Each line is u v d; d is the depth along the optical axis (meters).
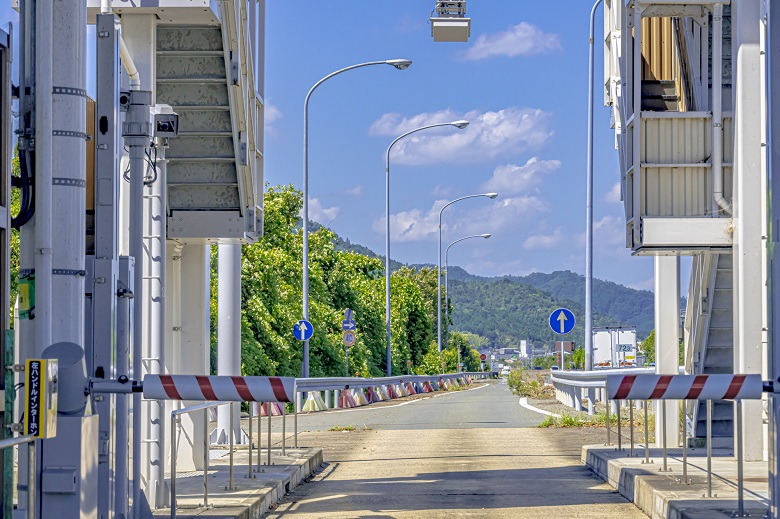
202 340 16.94
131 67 12.03
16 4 10.05
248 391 9.10
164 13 13.66
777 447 9.52
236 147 15.86
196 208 16.52
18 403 7.75
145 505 10.53
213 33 14.95
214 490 13.21
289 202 62.47
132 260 9.96
